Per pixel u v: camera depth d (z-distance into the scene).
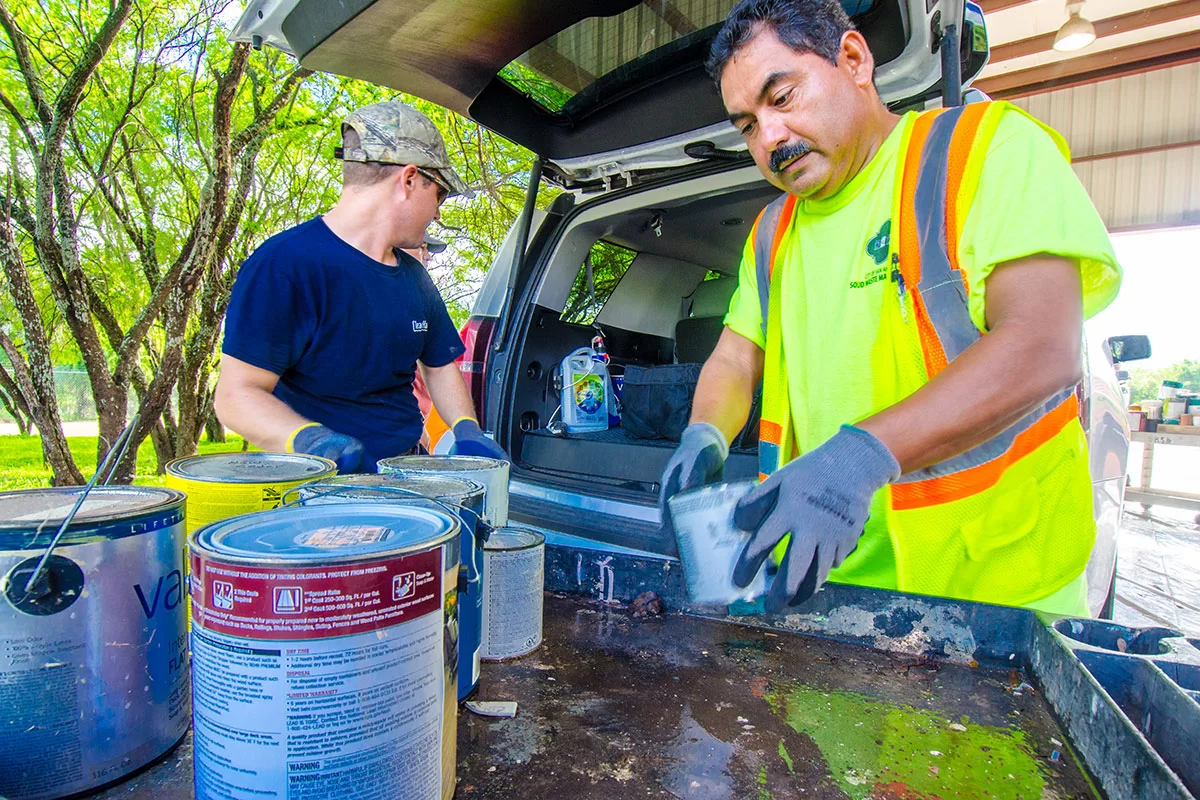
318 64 1.70
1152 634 0.75
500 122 2.04
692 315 3.91
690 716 0.70
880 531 1.27
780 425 1.39
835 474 0.81
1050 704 0.73
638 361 3.78
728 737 0.66
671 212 2.79
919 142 1.12
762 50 1.06
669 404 2.40
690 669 0.81
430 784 0.51
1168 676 0.65
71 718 0.54
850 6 1.44
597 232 2.80
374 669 0.47
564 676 0.79
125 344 4.84
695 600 0.90
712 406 1.33
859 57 1.14
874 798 0.57
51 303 6.84
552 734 0.66
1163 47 8.17
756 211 2.79
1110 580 2.33
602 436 2.60
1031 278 0.92
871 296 1.18
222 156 4.74
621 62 1.82
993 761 0.63
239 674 0.46
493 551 0.81
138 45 4.79
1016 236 0.93
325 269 1.59
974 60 1.73
